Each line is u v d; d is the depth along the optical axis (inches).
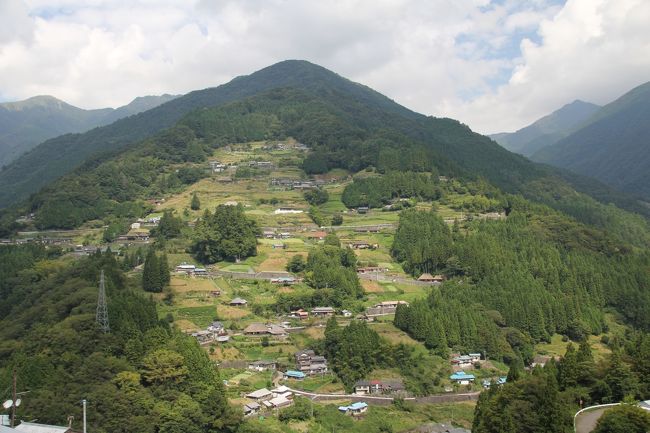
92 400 5693.9
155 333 6801.2
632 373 5492.1
